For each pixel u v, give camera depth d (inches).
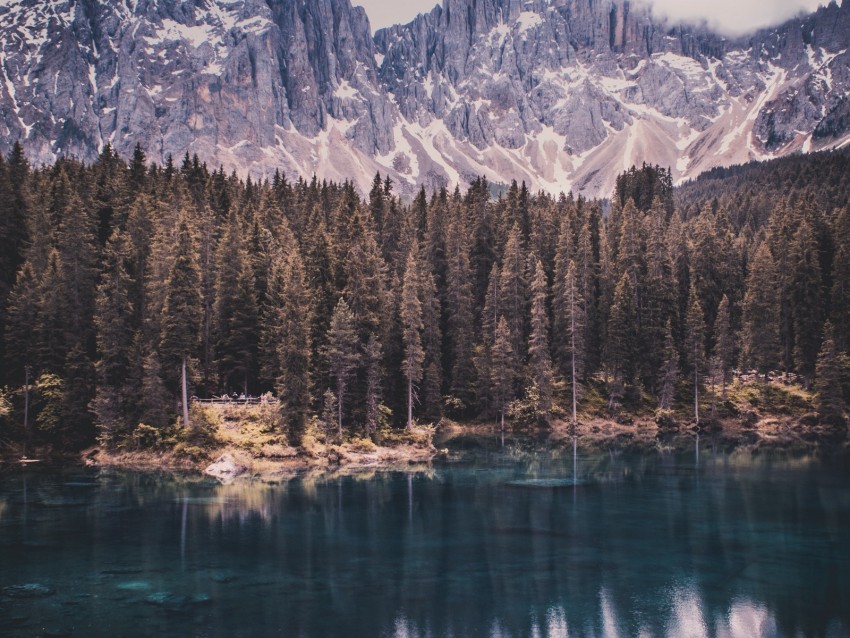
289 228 4153.5
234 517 1772.9
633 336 3757.4
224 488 2144.4
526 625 1093.8
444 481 2278.5
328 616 1116.5
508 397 3476.9
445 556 1446.9
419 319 3120.1
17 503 1904.5
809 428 3366.1
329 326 3016.7
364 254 3218.5
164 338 2608.3
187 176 4766.2
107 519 1736.0
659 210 5118.1
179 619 1092.5
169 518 1753.2
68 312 2847.0
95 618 1091.3
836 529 1660.9
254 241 3351.4
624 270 3946.9
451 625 1091.3
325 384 2942.9
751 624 1109.1
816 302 3737.7
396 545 1526.8
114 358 2701.8
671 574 1339.8
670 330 3752.5
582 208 4872.0
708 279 4222.4
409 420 3065.9
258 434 2647.6
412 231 4372.5
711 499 1990.7
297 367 2672.2
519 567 1376.7
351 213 4126.5
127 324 2800.2
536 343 3565.5
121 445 2608.3
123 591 1217.4
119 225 3590.1
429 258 3951.8
